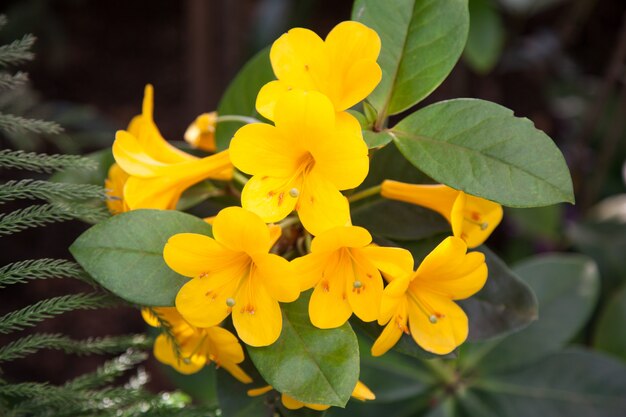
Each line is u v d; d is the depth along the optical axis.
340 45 0.50
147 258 0.50
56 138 1.26
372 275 0.49
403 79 0.53
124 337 0.56
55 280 1.34
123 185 0.56
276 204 0.49
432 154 0.50
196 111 1.48
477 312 0.56
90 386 0.55
